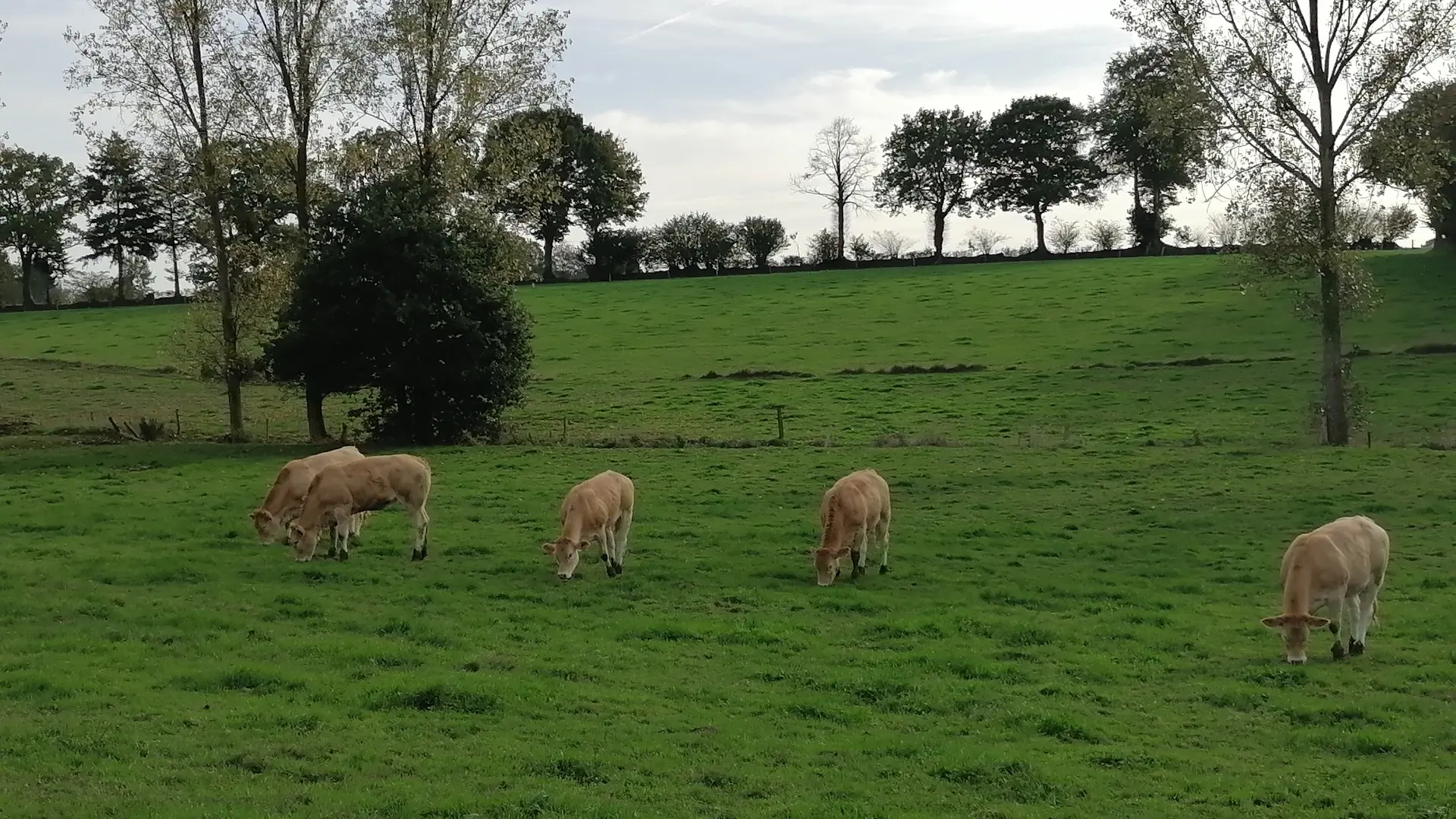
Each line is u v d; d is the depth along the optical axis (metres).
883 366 55.88
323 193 39.31
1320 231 36.22
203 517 23.73
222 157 38.47
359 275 36.25
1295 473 29.78
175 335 41.28
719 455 34.09
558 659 14.60
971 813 9.95
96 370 61.00
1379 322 58.03
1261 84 36.16
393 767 10.55
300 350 36.94
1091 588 19.45
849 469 31.59
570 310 81.81
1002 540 23.30
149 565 19.23
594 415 46.62
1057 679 14.41
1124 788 10.72
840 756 11.39
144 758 10.45
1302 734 12.35
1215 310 65.31
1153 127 37.62
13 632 15.08
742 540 22.84
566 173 113.25
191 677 13.10
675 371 57.31
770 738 11.82
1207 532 23.95
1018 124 116.19
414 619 16.31
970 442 37.66
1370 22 35.47
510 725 11.91
